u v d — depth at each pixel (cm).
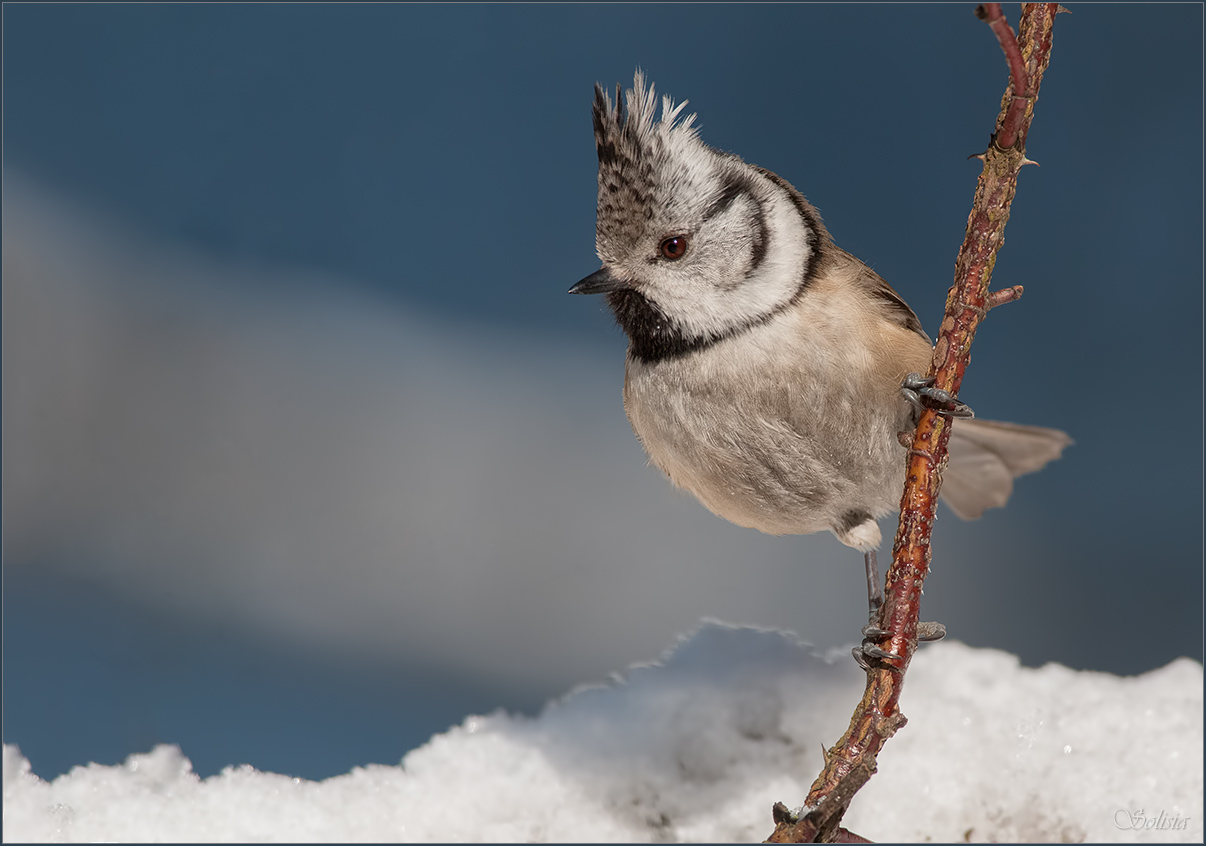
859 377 584
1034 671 727
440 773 640
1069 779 614
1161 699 686
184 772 619
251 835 580
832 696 691
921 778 619
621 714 683
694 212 599
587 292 614
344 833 588
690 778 641
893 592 428
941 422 436
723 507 661
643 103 602
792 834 372
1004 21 377
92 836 568
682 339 609
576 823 606
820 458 607
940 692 699
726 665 725
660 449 652
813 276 608
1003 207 428
